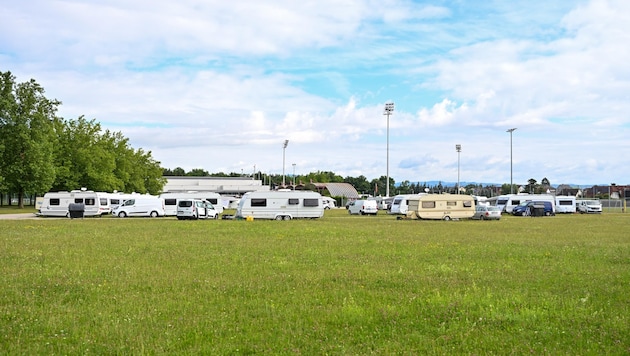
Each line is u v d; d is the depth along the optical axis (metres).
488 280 14.58
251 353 8.27
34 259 18.03
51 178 64.06
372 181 175.00
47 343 8.55
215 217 52.38
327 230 33.03
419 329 9.64
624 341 8.80
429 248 22.64
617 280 14.56
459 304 11.41
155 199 56.31
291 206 50.56
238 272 15.70
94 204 54.56
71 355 8.06
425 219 53.25
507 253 20.97
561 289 13.28
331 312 10.77
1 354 8.02
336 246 23.14
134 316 10.33
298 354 8.15
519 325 9.80
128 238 26.30
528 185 130.12
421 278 14.84
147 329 9.45
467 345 8.65
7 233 28.91
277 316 10.46
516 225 42.22
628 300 11.95
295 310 10.99
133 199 55.75
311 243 24.41
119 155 80.75
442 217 53.69
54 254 19.44
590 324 9.88
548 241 26.69
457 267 17.03
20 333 9.12
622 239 28.27
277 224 39.66
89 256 18.97
